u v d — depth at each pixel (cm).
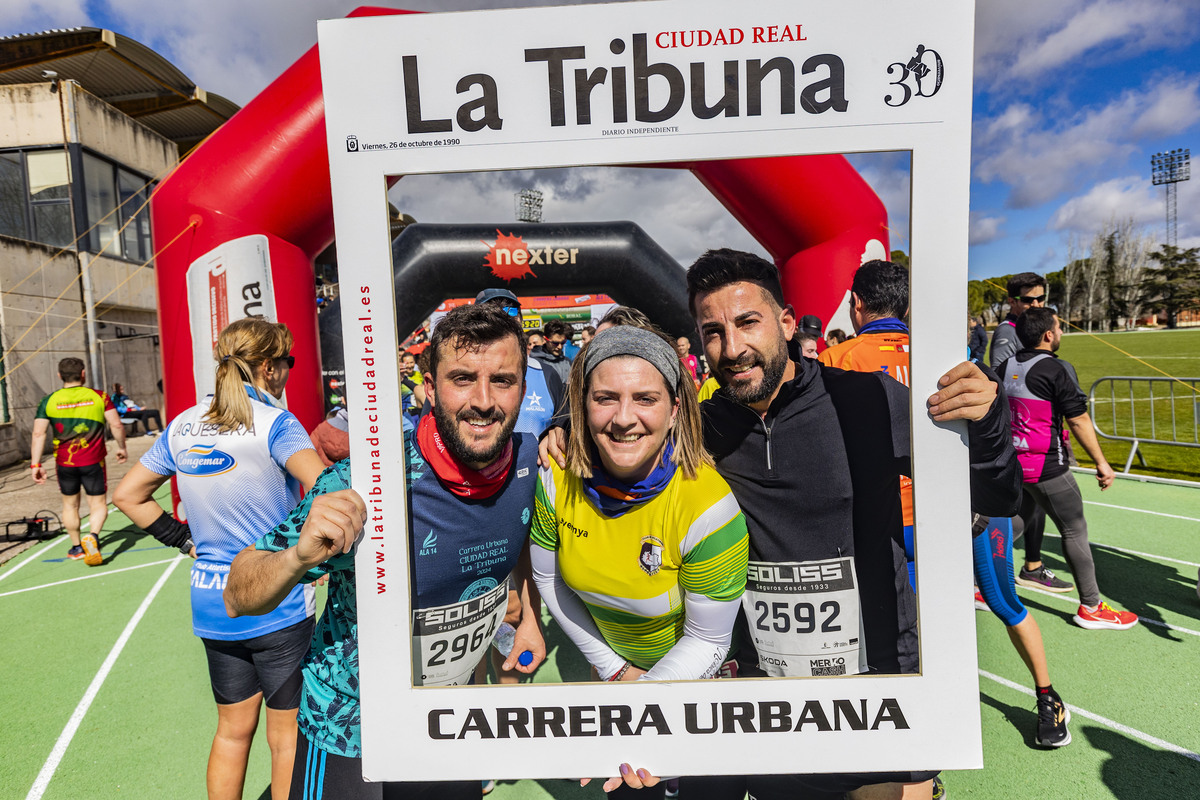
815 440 148
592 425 134
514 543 144
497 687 130
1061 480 313
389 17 121
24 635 358
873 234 245
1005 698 261
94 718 270
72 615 388
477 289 248
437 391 127
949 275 122
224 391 177
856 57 120
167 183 324
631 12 120
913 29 119
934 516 125
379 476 127
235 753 181
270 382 192
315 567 123
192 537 182
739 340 149
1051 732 226
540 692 130
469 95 122
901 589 152
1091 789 206
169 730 260
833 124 121
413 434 134
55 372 1004
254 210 321
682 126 122
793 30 119
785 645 155
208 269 321
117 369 1170
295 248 338
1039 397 311
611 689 130
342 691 133
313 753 133
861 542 151
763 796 158
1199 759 219
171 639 351
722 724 130
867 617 153
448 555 134
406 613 129
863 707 128
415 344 246
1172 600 357
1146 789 205
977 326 602
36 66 1136
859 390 150
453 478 131
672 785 200
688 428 139
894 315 169
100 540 556
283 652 181
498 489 137
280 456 177
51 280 1009
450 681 142
